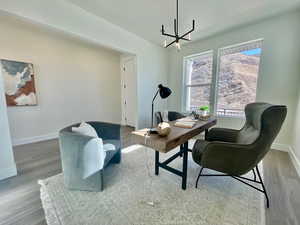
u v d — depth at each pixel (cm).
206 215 125
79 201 140
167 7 231
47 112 334
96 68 416
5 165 178
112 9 239
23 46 290
